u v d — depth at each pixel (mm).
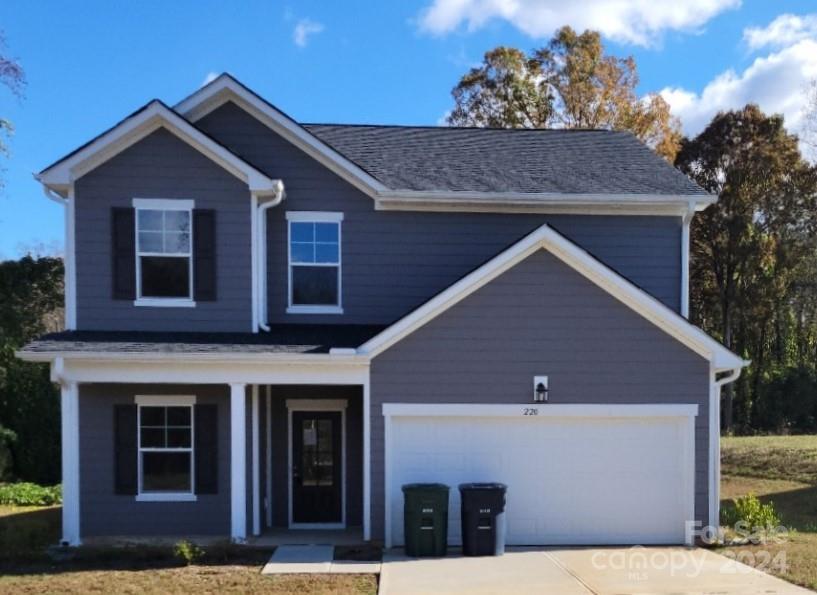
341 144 16406
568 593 9484
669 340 12547
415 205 14445
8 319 22391
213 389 13328
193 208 13383
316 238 14398
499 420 12578
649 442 12656
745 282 36531
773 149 36750
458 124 36156
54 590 9758
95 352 12062
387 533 12281
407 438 12547
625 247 14773
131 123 13055
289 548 12109
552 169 15688
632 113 34625
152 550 11602
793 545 12289
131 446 13180
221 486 13250
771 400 36469
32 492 17891
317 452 14430
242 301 13438
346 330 13961
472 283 12422
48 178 13039
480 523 11664
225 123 14305
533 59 35719
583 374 12516
